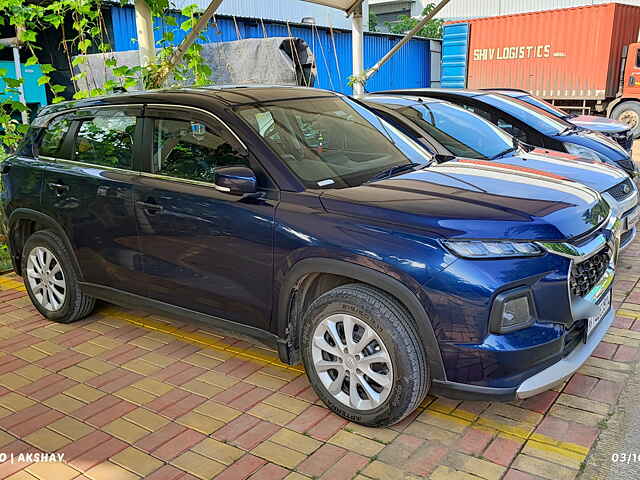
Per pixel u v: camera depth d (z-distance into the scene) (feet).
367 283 10.30
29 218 15.53
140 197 13.08
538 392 9.70
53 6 23.17
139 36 21.44
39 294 16.11
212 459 10.07
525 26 62.39
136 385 12.63
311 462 9.87
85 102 15.12
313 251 10.60
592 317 10.63
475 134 20.57
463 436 10.42
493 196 10.86
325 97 14.71
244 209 11.53
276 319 11.53
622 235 18.39
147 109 13.56
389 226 10.08
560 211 10.42
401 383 10.03
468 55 67.77
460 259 9.49
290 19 66.74
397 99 23.17
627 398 11.34
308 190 11.21
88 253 14.47
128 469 9.91
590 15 57.67
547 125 24.23
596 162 19.65
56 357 14.03
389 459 9.86
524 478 9.26
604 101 59.88
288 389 12.27
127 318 16.22
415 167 13.05
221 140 12.29
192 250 12.38
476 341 9.47
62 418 11.49
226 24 45.75
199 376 12.94
